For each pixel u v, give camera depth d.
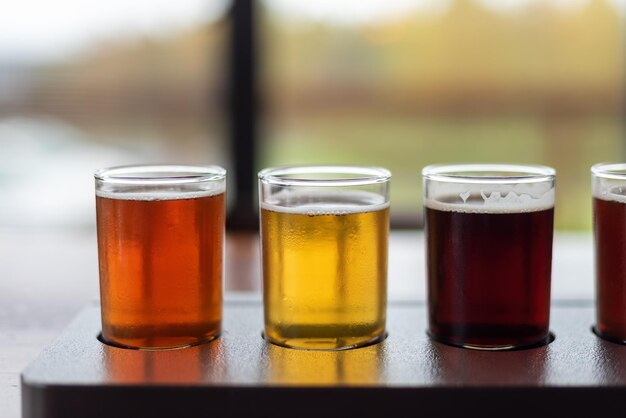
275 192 0.64
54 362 0.62
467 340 0.65
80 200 1.30
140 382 0.60
